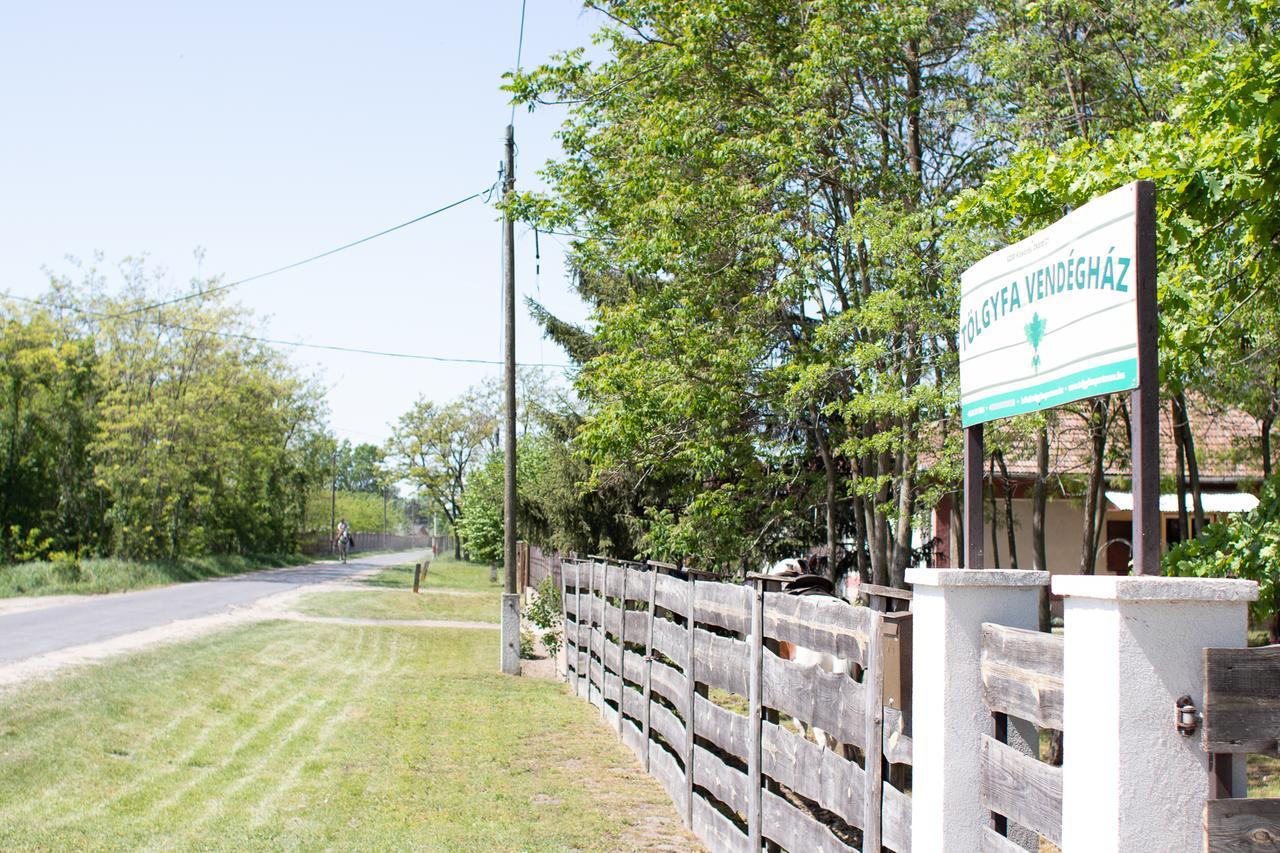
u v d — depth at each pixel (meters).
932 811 3.81
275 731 10.62
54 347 39.47
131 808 7.59
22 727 9.73
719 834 7.02
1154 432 3.04
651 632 9.70
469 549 47.81
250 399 49.72
